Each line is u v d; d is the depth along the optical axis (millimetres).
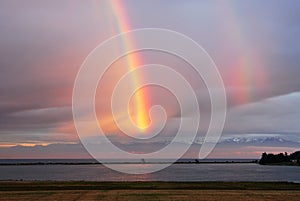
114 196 46750
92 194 48812
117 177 151750
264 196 46875
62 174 189250
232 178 136250
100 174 187875
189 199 44125
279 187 60281
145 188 58000
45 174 190000
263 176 152875
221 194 48625
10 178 148500
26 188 57812
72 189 56906
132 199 44188
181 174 176875
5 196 47125
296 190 55875
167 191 52312
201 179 130125
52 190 55000
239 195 47656
